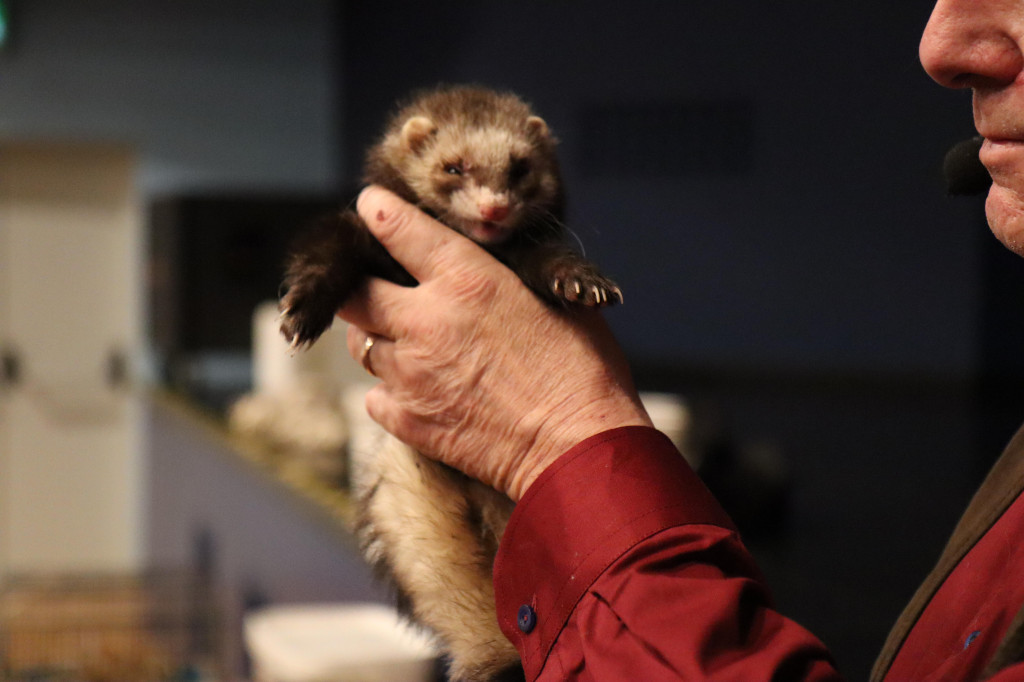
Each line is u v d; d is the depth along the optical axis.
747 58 6.36
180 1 8.52
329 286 1.28
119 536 8.60
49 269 8.52
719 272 6.72
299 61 8.95
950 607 1.00
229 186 8.80
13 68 8.06
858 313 6.20
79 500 8.52
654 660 0.85
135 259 8.66
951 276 5.88
